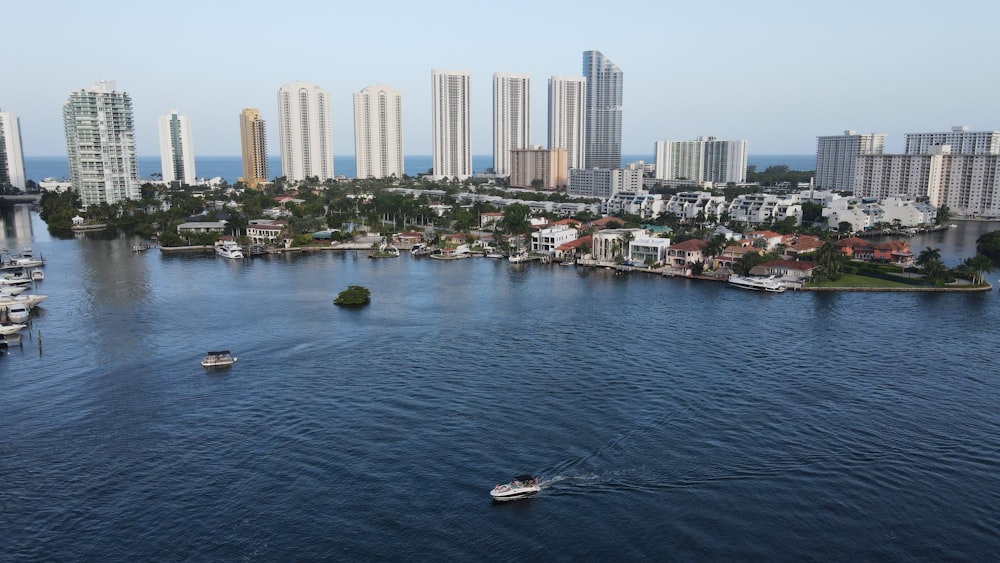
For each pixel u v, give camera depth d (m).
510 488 93.12
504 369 141.75
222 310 194.38
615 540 84.31
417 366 144.25
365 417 118.06
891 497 93.00
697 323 178.00
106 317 185.62
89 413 120.69
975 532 85.56
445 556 81.38
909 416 117.19
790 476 98.25
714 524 87.38
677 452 105.06
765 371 139.25
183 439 110.25
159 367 144.38
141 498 93.38
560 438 109.62
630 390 129.38
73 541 84.44
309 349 156.62
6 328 169.50
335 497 93.25
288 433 112.25
